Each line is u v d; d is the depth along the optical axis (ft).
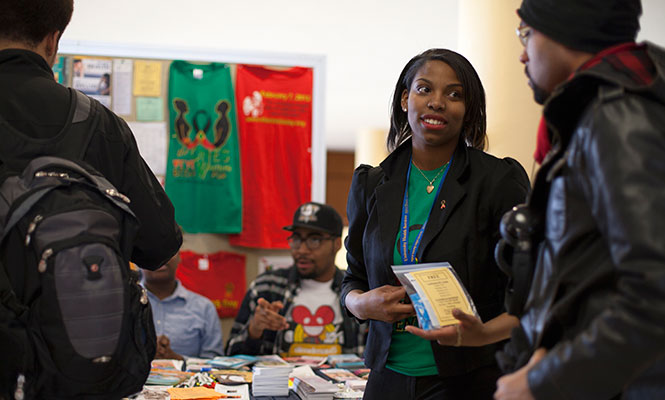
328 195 42.29
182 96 13.71
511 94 11.86
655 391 3.03
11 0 4.31
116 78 13.53
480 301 4.93
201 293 13.55
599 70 3.13
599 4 3.26
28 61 4.40
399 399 5.02
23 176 4.04
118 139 4.53
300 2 18.85
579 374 2.85
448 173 5.22
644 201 2.77
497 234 4.96
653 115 2.96
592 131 3.04
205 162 13.70
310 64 14.23
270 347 10.80
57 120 4.28
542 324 3.27
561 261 3.24
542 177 3.45
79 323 3.84
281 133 14.07
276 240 13.91
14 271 3.91
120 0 18.10
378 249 5.22
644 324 2.70
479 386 4.87
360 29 21.03
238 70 13.98
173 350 11.32
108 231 4.08
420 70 5.28
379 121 34.65
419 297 4.40
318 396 7.24
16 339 3.77
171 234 4.83
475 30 12.44
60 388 3.85
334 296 11.03
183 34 20.56
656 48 3.29
